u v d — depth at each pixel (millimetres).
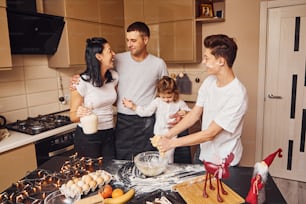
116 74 1950
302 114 2820
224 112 1293
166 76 2043
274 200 980
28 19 2074
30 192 1079
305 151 2875
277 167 3057
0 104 2252
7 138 1952
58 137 2174
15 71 2342
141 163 1220
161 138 1282
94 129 1409
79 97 1711
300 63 2738
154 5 3072
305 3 2602
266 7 2775
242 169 1258
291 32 2725
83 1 2564
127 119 2074
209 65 1295
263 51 2865
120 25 3199
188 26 2918
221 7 3010
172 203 986
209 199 986
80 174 1205
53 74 2697
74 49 2500
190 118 1564
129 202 1002
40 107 2598
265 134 3043
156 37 3135
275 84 2895
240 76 3031
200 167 1269
